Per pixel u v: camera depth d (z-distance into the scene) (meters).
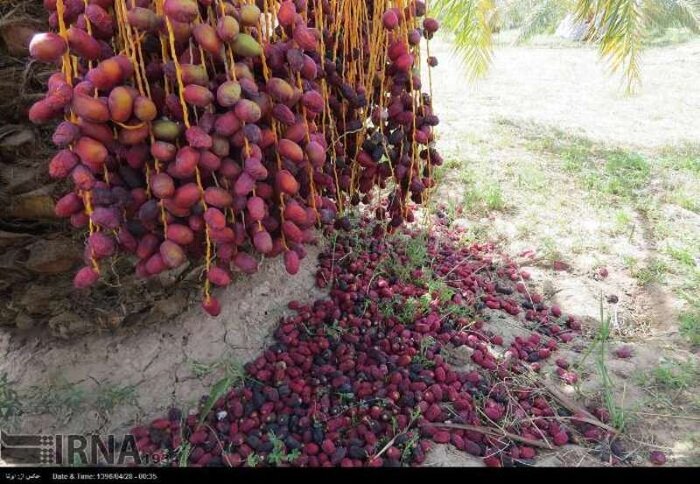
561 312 3.26
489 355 2.75
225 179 1.60
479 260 3.70
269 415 2.33
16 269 2.26
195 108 1.52
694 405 2.56
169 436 2.28
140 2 1.50
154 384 2.46
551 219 4.26
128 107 1.42
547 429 2.40
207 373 2.50
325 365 2.56
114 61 1.42
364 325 2.84
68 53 1.42
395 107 2.23
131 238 1.63
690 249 3.85
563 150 5.68
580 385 2.65
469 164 5.23
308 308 2.88
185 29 1.47
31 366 2.40
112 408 2.35
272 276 2.92
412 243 3.55
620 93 8.11
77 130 1.43
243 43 1.53
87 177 1.47
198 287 2.60
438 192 4.64
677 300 3.33
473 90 8.37
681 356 2.89
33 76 2.06
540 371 2.73
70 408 2.31
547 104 7.66
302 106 1.81
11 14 1.94
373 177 2.47
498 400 2.52
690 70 9.46
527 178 4.92
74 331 2.42
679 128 6.52
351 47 2.25
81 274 1.59
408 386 2.47
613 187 4.75
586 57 11.25
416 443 2.26
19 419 2.27
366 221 3.70
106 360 2.46
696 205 4.44
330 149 2.35
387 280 3.22
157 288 2.45
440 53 11.98
